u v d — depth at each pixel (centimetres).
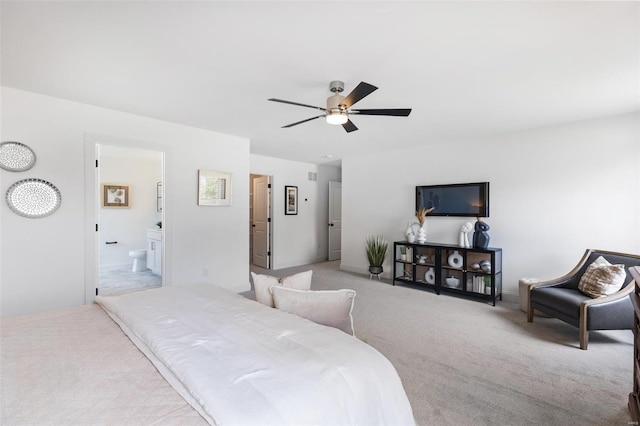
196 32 182
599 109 317
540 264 388
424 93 274
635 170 327
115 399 98
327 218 758
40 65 224
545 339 280
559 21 169
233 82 252
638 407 163
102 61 218
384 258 546
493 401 190
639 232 325
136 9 160
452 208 461
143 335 140
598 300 257
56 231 293
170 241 376
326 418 93
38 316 175
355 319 334
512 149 410
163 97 288
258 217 676
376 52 204
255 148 526
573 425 169
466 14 164
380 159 560
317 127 390
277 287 176
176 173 379
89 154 310
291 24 174
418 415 176
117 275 541
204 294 208
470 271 421
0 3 154
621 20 168
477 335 290
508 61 216
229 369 108
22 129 274
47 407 94
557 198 376
